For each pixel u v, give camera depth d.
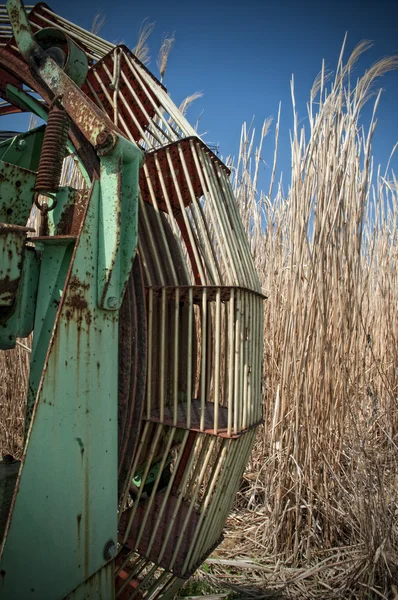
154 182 1.64
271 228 3.54
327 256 2.57
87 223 1.04
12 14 1.25
